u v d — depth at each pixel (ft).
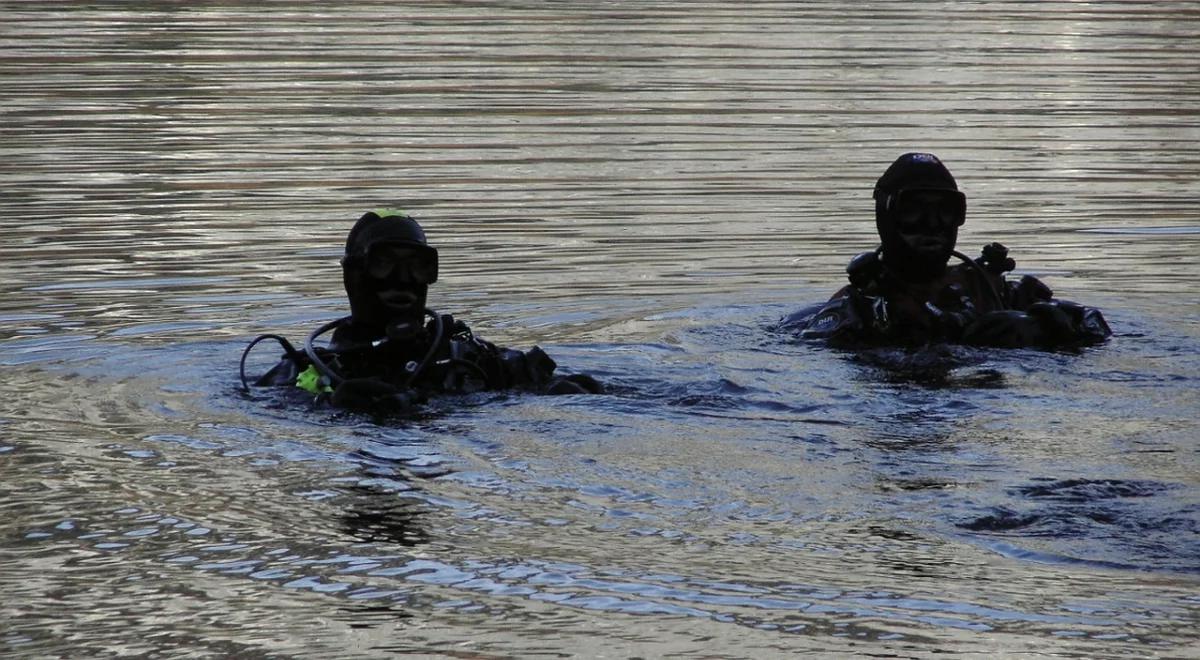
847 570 61.57
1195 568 61.26
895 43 263.08
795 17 290.35
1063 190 163.22
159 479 73.51
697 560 62.95
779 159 177.58
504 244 136.98
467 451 77.46
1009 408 85.46
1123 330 106.42
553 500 70.23
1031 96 219.00
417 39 256.93
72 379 92.99
